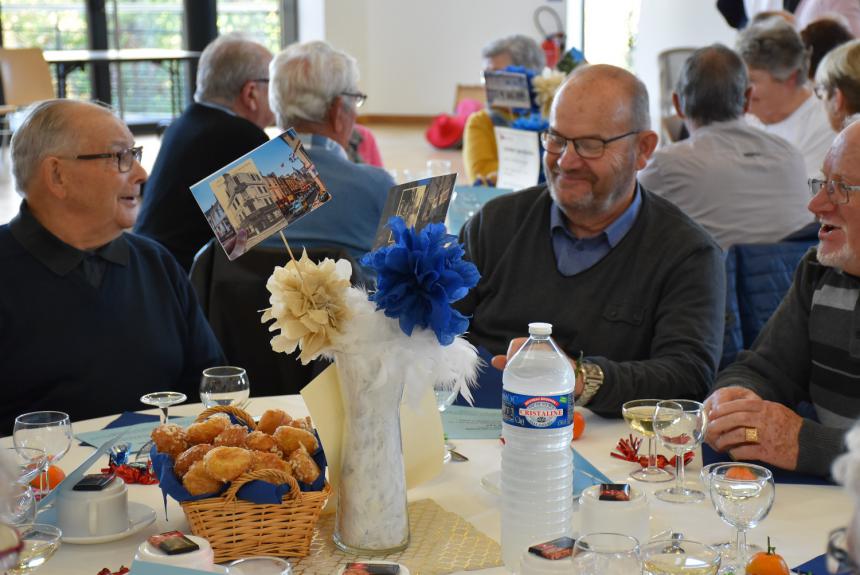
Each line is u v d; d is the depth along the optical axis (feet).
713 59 10.54
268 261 8.34
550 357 4.31
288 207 4.46
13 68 25.27
